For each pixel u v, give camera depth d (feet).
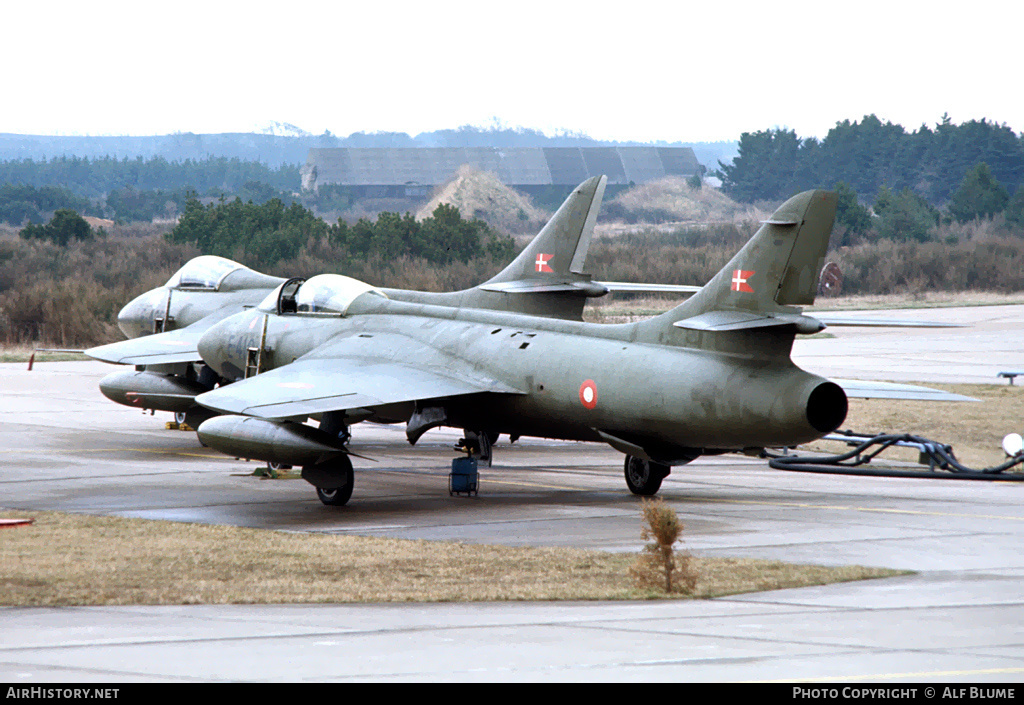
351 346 249.75
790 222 190.39
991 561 152.15
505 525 183.01
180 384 293.64
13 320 573.74
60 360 502.79
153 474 237.25
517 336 226.99
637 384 199.41
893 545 164.35
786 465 260.83
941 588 133.08
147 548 156.66
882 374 442.09
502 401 223.51
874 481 241.55
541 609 120.26
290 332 264.93
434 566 145.59
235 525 181.57
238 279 341.21
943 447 252.62
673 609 120.26
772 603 123.85
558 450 300.61
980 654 98.48
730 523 184.96
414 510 199.82
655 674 91.04
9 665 93.20
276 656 96.89
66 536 165.58
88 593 126.41
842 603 123.65
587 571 142.61
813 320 183.83
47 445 279.28
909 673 91.61
